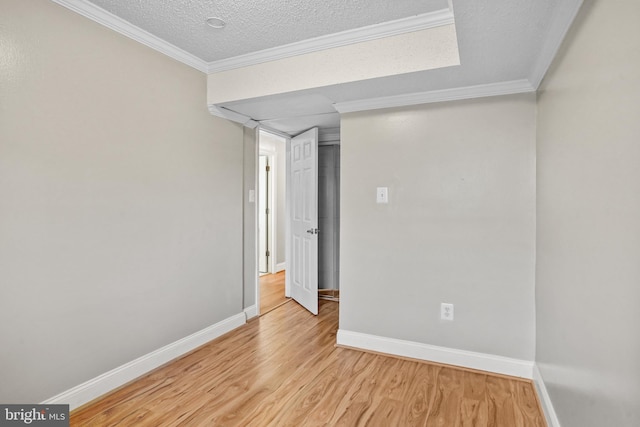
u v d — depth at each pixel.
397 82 2.21
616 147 0.97
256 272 3.50
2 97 1.56
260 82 2.53
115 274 2.09
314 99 2.63
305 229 3.78
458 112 2.39
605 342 1.05
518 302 2.26
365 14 1.95
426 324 2.51
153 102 2.30
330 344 2.81
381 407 1.93
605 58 1.04
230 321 3.08
